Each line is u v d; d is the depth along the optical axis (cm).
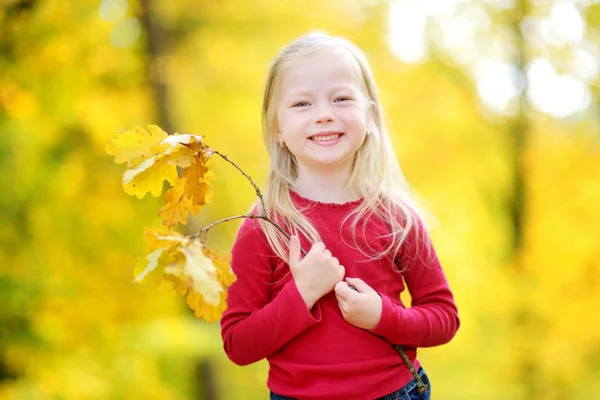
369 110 197
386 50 770
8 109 528
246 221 189
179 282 134
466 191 889
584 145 834
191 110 709
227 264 141
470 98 850
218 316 134
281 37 685
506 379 841
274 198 188
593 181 826
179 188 153
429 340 179
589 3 769
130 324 655
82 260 652
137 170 143
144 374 623
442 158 859
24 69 553
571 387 831
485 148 870
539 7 812
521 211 855
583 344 809
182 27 691
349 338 173
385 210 190
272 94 195
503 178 867
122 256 686
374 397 171
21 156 540
